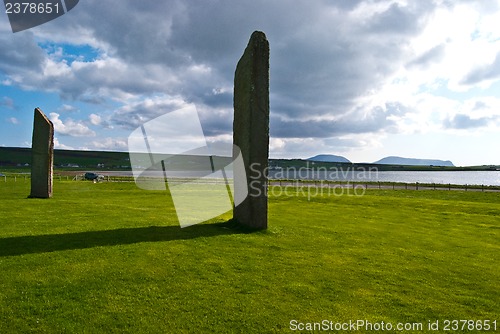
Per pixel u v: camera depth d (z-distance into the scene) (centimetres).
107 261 991
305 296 815
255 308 747
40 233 1289
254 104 1454
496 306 796
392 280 938
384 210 2450
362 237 1455
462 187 5297
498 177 16838
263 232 1427
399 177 15550
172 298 779
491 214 2400
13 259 981
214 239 1284
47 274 880
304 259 1091
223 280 888
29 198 2473
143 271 926
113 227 1438
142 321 680
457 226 1858
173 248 1141
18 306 718
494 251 1291
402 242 1396
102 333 638
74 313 700
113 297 772
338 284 896
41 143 2548
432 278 966
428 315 745
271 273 953
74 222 1528
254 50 1452
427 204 2841
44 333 633
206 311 726
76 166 14950
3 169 11912
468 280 958
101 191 3325
